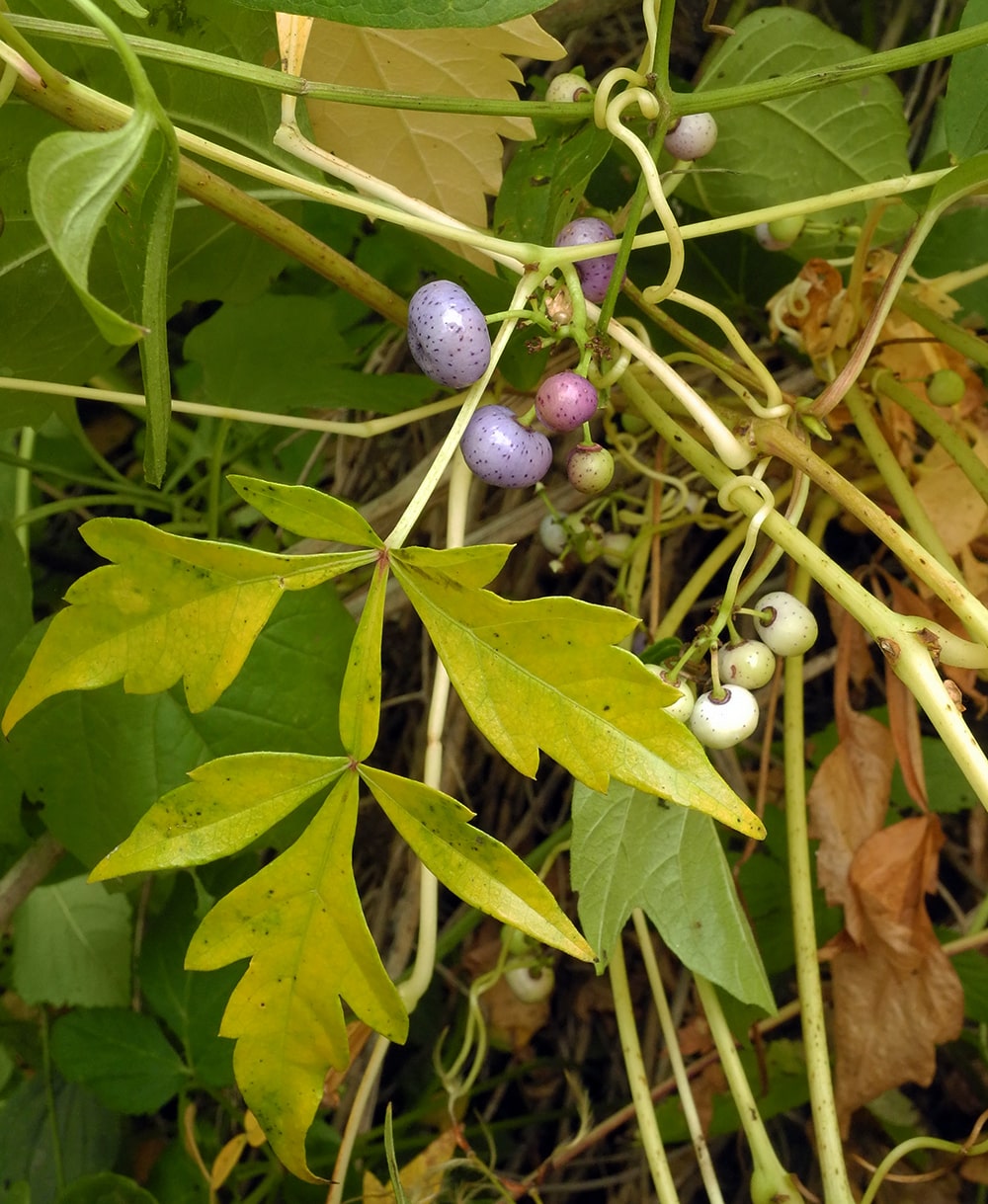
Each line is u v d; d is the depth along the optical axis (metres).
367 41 0.14
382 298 0.15
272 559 0.09
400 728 0.27
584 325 0.12
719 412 0.14
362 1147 0.22
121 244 0.10
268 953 0.10
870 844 0.16
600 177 0.18
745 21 0.15
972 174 0.12
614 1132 0.25
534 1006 0.23
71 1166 0.24
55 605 0.29
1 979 0.27
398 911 0.25
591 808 0.14
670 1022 0.18
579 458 0.12
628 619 0.09
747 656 0.12
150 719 0.16
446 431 0.26
